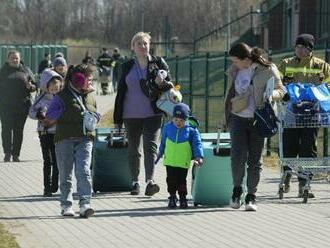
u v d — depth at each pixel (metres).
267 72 21.84
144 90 24.50
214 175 22.61
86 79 21.09
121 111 24.81
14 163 32.88
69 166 21.23
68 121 21.05
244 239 18.50
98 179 25.27
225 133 24.25
